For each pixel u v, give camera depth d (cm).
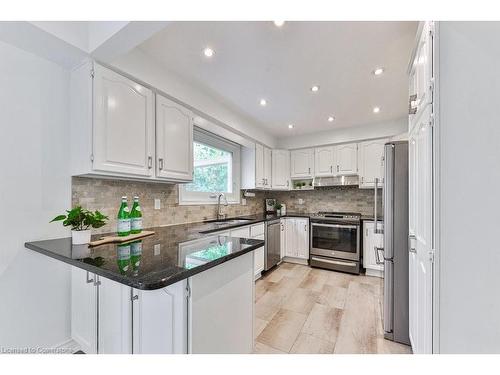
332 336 185
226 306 124
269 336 185
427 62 109
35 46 140
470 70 81
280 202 474
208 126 275
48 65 154
